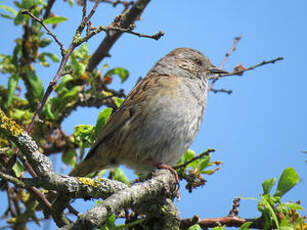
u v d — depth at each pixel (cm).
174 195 793
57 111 1070
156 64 1112
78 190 674
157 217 733
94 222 597
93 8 792
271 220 830
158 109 958
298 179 870
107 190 691
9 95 1017
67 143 1116
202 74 1112
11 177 627
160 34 772
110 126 969
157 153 962
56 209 815
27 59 1116
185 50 1127
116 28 777
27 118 1060
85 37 789
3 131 634
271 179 867
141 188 685
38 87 1023
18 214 1083
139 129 963
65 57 799
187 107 977
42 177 647
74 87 1079
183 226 889
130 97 988
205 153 861
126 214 782
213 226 889
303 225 813
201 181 941
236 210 928
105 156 977
